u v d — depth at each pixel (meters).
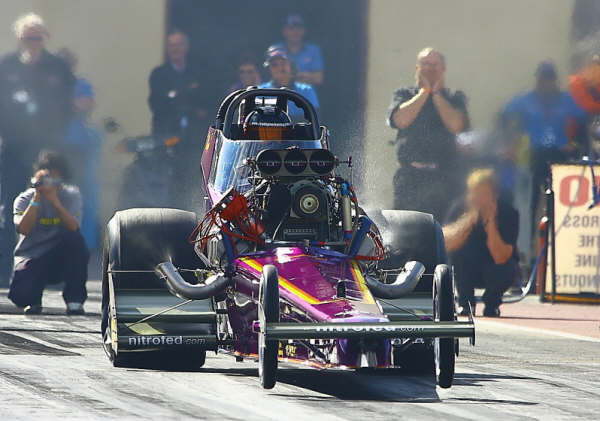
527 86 60.94
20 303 42.44
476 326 42.00
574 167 50.53
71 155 59.19
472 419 24.05
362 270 28.38
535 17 65.94
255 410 24.44
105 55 64.25
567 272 50.50
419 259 30.92
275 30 65.12
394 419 23.80
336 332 24.33
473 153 54.47
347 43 65.38
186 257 30.38
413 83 65.50
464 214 45.69
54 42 64.19
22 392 25.77
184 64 61.25
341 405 25.23
